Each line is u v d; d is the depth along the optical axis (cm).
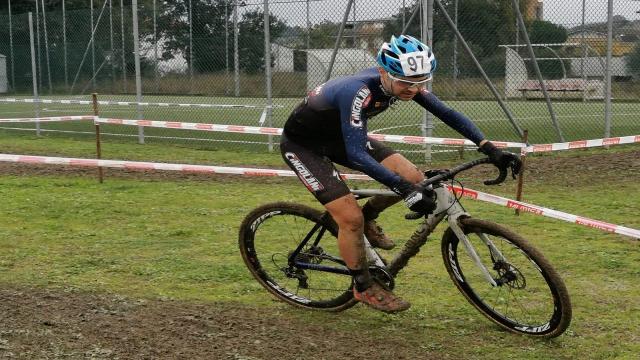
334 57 932
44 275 443
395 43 315
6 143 1157
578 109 1576
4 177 809
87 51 1781
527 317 371
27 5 2650
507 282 339
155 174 832
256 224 400
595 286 423
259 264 407
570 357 322
